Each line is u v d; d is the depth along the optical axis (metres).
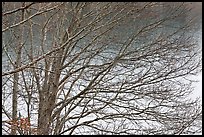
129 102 12.09
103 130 11.34
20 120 9.28
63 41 11.11
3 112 10.82
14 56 11.31
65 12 11.68
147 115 11.23
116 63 11.37
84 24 11.89
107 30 11.39
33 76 11.55
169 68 11.72
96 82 11.95
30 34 11.49
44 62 11.70
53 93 11.48
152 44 11.68
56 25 11.90
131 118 11.40
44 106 11.42
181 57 11.80
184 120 11.34
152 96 11.52
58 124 11.42
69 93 11.98
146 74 11.56
